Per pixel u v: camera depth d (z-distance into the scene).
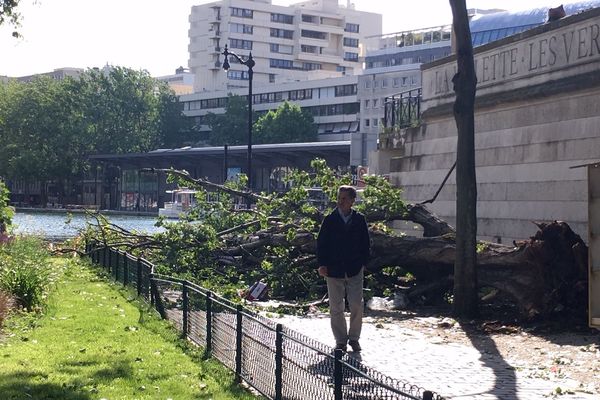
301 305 14.95
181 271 19.06
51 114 124.62
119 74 131.88
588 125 15.66
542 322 12.66
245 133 129.50
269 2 169.50
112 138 129.38
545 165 16.86
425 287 15.45
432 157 21.91
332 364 6.73
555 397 8.23
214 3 168.88
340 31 174.12
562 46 16.42
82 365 10.23
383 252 15.65
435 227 16.80
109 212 110.19
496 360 10.15
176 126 140.38
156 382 9.31
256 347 8.79
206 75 172.38
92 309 15.43
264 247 18.45
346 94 129.25
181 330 12.70
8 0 20.42
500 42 18.44
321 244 10.47
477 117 19.42
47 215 95.81
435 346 11.13
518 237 17.64
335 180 18.41
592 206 10.62
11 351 11.09
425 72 22.39
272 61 170.62
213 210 20.55
